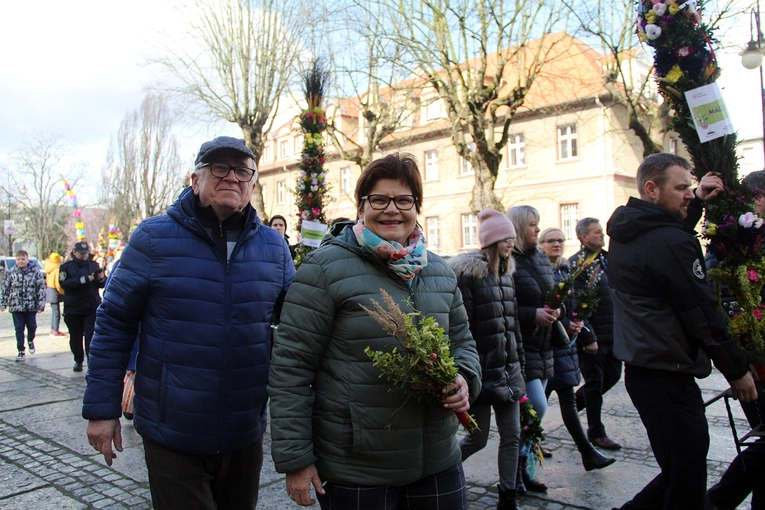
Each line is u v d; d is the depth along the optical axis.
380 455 2.06
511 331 3.56
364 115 18.25
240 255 2.46
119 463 4.54
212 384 2.33
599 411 4.82
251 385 2.43
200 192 2.38
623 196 27.16
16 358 9.66
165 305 2.33
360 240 2.17
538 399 3.98
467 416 2.13
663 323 2.73
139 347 2.40
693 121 3.04
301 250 7.54
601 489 3.96
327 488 2.14
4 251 53.62
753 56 9.59
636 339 2.79
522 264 4.09
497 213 3.57
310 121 7.75
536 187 28.88
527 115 28.45
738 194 2.97
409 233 2.29
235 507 2.52
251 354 2.43
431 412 2.14
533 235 4.10
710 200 3.01
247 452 2.49
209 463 2.41
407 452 2.08
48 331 13.88
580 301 4.35
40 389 7.28
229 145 2.35
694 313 2.62
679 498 2.69
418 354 1.93
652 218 2.80
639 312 2.78
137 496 3.89
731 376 2.67
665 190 2.86
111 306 2.34
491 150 15.22
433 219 33.28
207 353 2.33
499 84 15.08
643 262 2.76
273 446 2.05
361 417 2.06
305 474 2.05
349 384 2.09
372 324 2.10
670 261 2.67
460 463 2.28
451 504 2.18
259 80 18.31
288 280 2.64
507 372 3.49
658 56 3.13
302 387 2.11
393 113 17.97
